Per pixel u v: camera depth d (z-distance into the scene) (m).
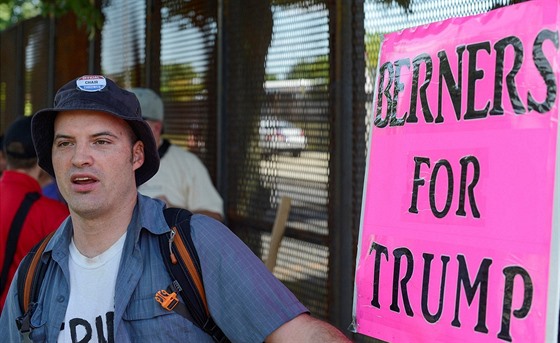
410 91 2.26
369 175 2.38
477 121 2.06
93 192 2.24
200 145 5.54
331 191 4.10
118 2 6.91
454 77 2.13
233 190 5.14
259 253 4.84
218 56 5.25
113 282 2.28
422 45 2.24
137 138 2.39
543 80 1.92
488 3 3.05
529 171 1.93
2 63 10.36
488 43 2.05
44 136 2.40
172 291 2.22
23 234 3.46
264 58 4.77
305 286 4.37
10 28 9.99
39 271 2.37
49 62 8.59
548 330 1.88
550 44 1.91
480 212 2.03
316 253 4.26
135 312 2.22
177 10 5.87
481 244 2.02
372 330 2.31
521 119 1.96
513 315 1.94
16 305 2.37
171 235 2.25
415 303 2.18
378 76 2.39
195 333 2.23
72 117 2.27
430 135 2.19
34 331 2.31
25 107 9.43
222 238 2.25
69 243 2.37
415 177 2.21
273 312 2.18
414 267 2.19
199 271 2.23
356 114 3.95
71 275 2.31
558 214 1.87
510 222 1.96
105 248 2.30
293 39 4.47
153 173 2.48
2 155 5.45
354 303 2.38
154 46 6.22
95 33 7.36
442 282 2.11
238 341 2.21
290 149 4.51
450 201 2.11
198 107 5.56
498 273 1.98
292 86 4.48
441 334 2.11
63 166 2.27
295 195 4.46
